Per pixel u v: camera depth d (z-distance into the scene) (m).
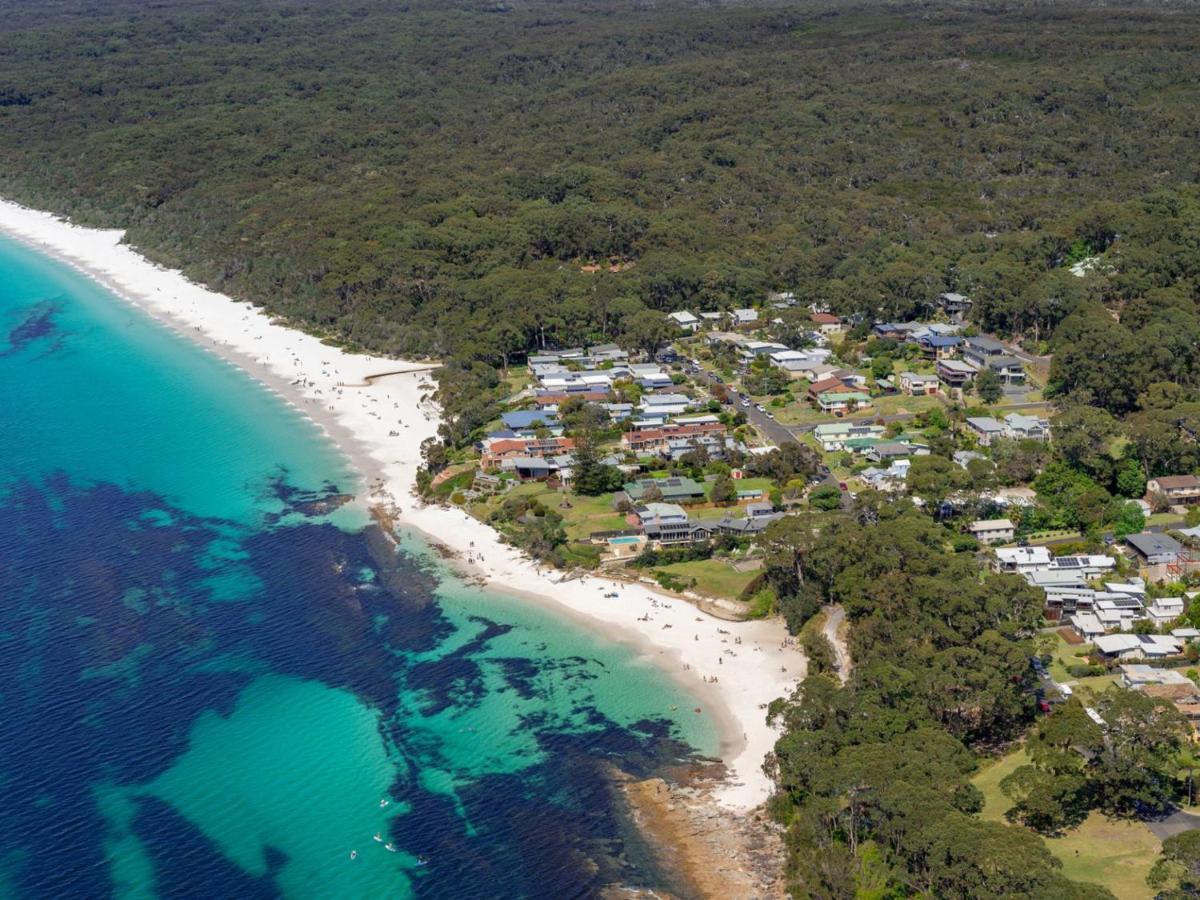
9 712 177.50
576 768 165.00
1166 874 132.38
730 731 171.75
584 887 144.25
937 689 162.62
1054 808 145.12
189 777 164.12
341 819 156.25
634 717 175.50
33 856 150.00
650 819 155.00
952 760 151.88
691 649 191.75
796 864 144.12
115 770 165.62
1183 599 190.75
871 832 146.12
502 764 166.25
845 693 161.38
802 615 194.75
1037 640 183.88
